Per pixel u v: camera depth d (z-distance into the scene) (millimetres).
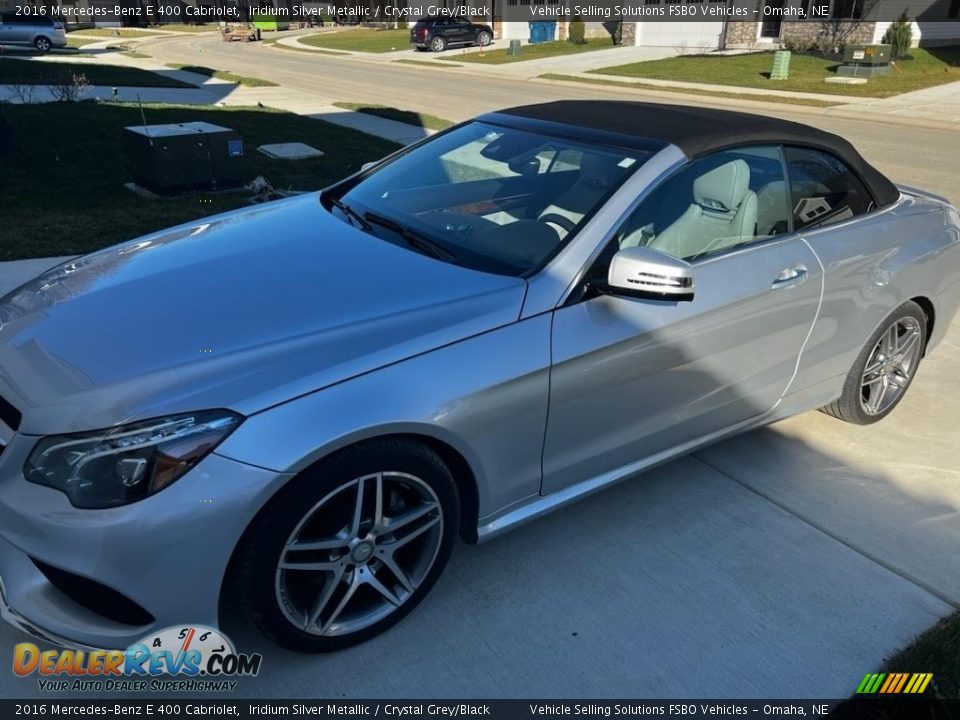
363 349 2336
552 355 2594
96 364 2303
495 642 2596
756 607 2787
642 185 2904
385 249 2963
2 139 9562
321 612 2422
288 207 3576
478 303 2568
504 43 39219
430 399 2344
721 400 3244
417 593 2623
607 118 3434
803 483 3545
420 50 36094
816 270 3328
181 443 2078
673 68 26094
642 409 2957
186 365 2256
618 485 3475
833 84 21375
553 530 3158
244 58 32906
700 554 3047
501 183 3227
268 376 2215
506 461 2641
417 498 2486
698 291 2945
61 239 6547
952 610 2801
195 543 2076
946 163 11773
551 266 2717
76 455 2090
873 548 3121
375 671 2471
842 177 3654
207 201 8109
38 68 22172
